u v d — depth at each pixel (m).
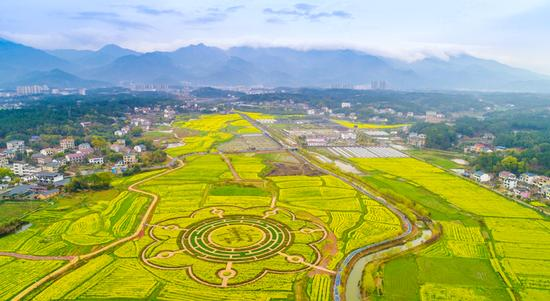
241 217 169.25
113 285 114.69
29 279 117.44
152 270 123.56
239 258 132.25
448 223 165.88
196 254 134.62
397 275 122.12
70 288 112.69
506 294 112.62
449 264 129.50
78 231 152.50
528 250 140.38
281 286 115.19
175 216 169.62
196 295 110.25
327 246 141.62
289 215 172.25
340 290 113.12
